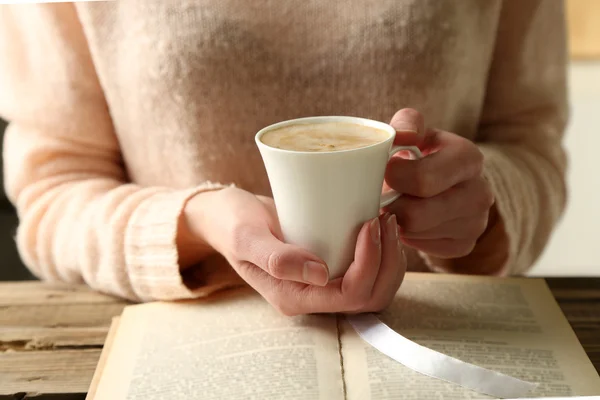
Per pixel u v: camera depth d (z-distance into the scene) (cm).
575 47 170
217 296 61
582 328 58
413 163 56
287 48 71
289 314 56
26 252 71
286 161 49
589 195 173
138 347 55
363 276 52
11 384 54
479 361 52
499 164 70
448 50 72
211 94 72
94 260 65
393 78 71
